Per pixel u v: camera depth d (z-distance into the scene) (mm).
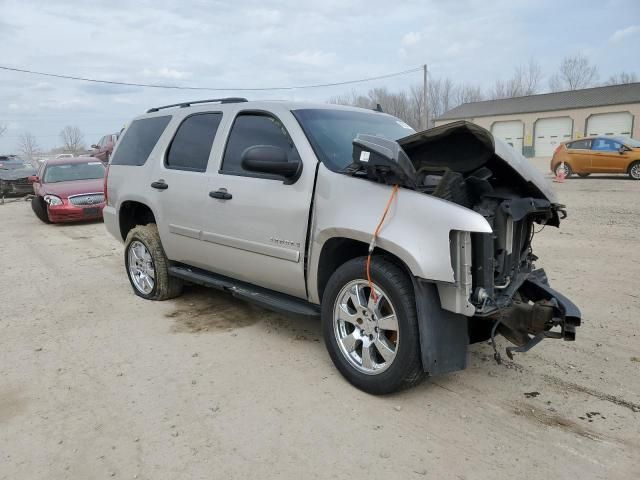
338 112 4438
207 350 4277
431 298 3145
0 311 5496
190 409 3346
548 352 4082
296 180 3836
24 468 2793
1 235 11258
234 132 4527
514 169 3377
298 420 3186
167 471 2736
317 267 3734
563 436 2975
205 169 4672
